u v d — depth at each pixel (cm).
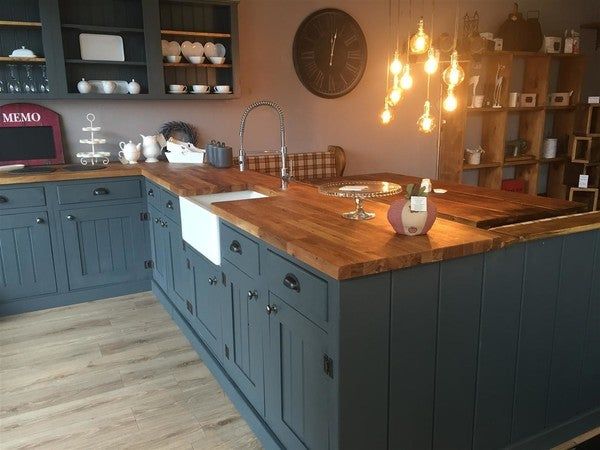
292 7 445
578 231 181
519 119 584
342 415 144
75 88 372
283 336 174
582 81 567
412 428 160
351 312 139
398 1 491
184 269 289
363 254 143
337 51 469
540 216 263
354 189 198
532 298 178
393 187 204
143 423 221
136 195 363
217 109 430
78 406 235
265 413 200
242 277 204
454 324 161
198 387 250
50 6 335
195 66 390
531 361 185
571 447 201
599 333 203
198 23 400
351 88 481
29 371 266
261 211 207
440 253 149
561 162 595
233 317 221
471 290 162
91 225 352
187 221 269
